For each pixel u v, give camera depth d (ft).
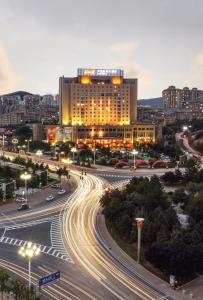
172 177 637.30
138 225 321.52
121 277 293.64
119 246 357.41
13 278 286.46
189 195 463.42
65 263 317.42
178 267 288.10
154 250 304.71
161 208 397.60
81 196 556.10
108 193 455.22
